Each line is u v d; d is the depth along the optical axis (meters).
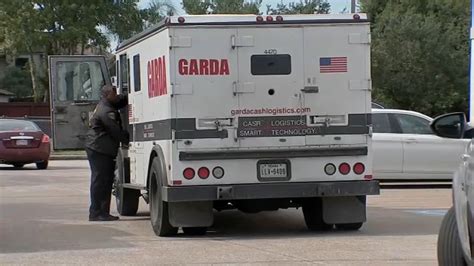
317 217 22.53
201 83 20.45
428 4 92.94
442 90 82.75
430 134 35.25
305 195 20.84
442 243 13.44
